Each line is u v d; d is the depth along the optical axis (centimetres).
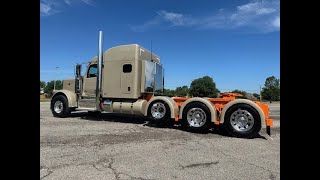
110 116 1183
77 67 1123
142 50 1006
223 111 780
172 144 627
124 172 409
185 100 884
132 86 968
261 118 737
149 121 976
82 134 726
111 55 1014
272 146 628
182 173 412
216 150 575
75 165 439
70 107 1101
